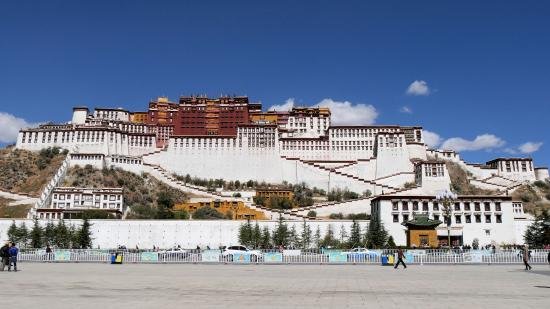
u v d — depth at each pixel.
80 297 27.62
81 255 73.25
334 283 37.69
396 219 125.38
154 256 72.25
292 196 185.50
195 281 38.97
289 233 120.25
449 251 75.06
